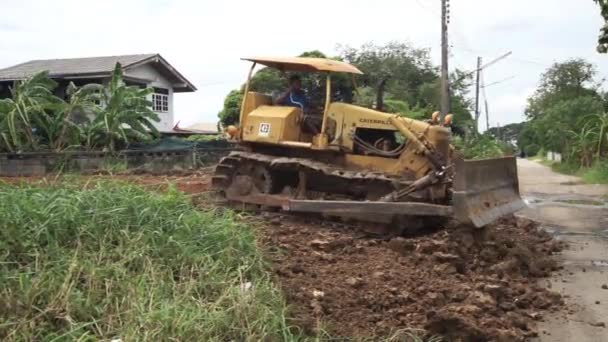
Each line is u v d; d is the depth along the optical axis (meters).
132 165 18.48
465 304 6.63
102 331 4.75
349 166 10.61
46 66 29.84
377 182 10.01
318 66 10.41
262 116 11.10
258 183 11.01
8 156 17.14
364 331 5.63
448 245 8.56
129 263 5.73
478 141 34.25
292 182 11.04
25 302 4.84
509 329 6.15
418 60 40.62
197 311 5.00
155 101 31.58
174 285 5.49
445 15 31.38
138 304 4.98
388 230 9.57
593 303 7.41
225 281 5.71
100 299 5.14
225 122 27.88
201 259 5.97
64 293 4.96
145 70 30.53
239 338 4.90
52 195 6.57
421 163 10.05
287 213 10.45
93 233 6.05
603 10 14.54
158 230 6.32
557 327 6.58
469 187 9.24
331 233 9.23
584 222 13.62
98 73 27.23
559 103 46.53
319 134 10.55
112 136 20.38
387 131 10.59
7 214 5.86
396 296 6.55
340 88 11.30
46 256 5.50
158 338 4.59
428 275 7.54
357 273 7.20
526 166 44.41
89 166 17.56
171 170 18.53
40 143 20.42
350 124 10.51
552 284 8.24
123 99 20.75
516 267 8.50
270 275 6.37
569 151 38.91
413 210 9.21
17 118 19.41
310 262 7.41
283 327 5.08
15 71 29.44
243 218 8.04
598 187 23.08
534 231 11.74
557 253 10.22
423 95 37.69
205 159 20.22
